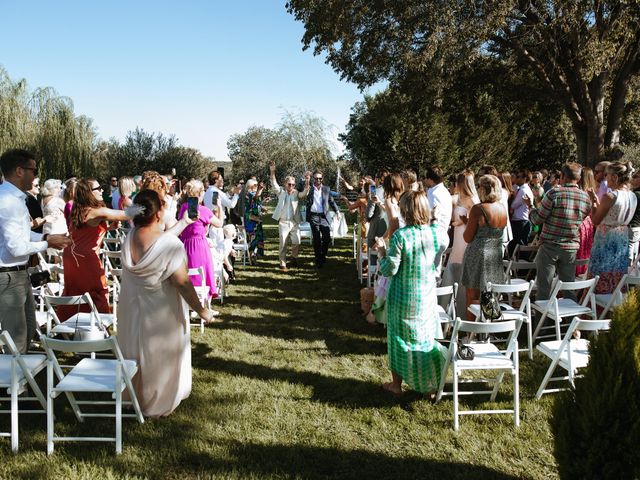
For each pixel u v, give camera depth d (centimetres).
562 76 2020
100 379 351
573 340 437
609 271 563
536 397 427
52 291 618
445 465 337
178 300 390
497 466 336
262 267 1038
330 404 423
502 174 833
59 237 428
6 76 2142
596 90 1897
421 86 1906
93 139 2358
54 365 360
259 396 435
